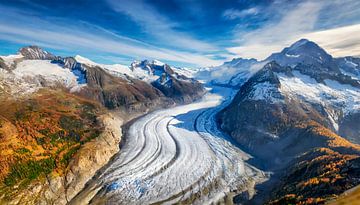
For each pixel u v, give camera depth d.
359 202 28.25
